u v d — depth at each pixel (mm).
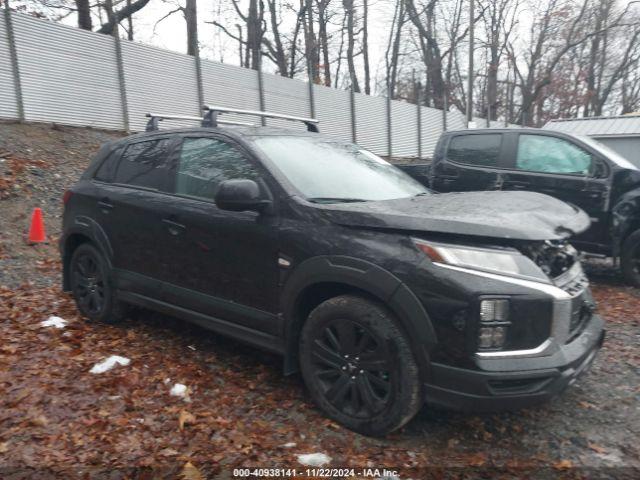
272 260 3826
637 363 4707
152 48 15656
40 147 11250
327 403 3617
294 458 3234
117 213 4984
